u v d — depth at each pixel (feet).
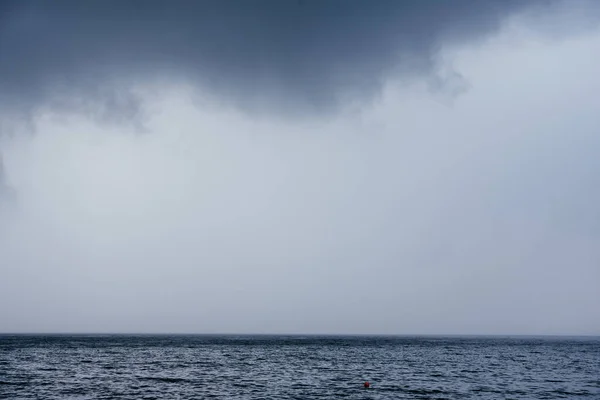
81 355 363.56
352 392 172.86
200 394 166.91
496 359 354.74
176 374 228.02
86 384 189.37
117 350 447.01
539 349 545.03
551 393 174.70
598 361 346.13
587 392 177.99
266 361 316.19
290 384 193.67
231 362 305.53
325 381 203.92
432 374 236.02
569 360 352.08
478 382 203.92
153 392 170.40
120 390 174.19
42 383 190.49
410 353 432.25
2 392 166.50
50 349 449.48
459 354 419.95
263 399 157.48
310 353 419.95
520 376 230.68
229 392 171.63
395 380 208.64
